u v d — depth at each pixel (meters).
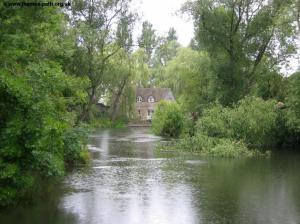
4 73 11.03
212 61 38.22
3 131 11.80
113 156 27.20
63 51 18.70
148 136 46.31
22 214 12.74
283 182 18.11
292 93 30.66
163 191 16.14
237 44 37.69
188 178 18.97
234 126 31.05
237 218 12.52
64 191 16.02
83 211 13.17
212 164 23.45
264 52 38.75
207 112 33.44
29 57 13.45
